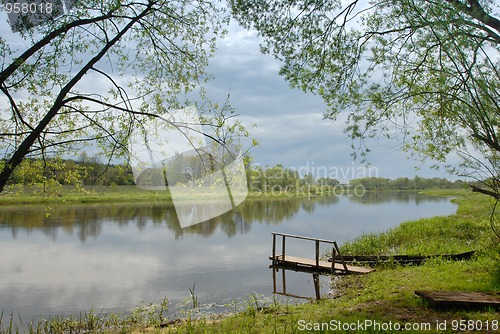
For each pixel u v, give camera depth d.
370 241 17.95
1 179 6.80
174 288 12.14
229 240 22.25
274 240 15.12
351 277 12.32
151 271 14.66
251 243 21.20
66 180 8.28
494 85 6.61
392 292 8.83
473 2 6.97
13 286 12.60
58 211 39.62
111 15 8.01
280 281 12.80
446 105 7.83
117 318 9.30
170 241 21.98
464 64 6.61
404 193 115.31
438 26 6.71
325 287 11.67
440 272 10.42
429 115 9.22
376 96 8.42
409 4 7.00
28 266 15.67
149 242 21.59
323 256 16.88
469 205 34.03
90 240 22.34
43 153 7.75
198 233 25.05
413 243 17.12
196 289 11.93
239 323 7.56
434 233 18.88
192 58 9.69
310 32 9.24
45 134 7.67
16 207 42.22
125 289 12.16
